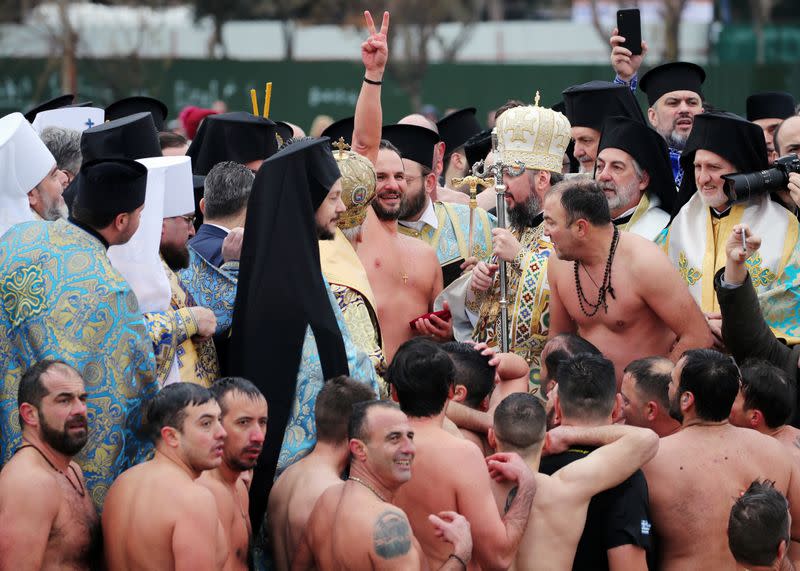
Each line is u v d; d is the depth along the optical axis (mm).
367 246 18203
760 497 13039
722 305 16062
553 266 16984
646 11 78500
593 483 13523
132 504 12484
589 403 13984
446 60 69625
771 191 17391
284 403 14477
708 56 69812
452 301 18609
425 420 13609
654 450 13648
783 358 16578
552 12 96188
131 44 64688
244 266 14766
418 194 20031
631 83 22625
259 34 72688
